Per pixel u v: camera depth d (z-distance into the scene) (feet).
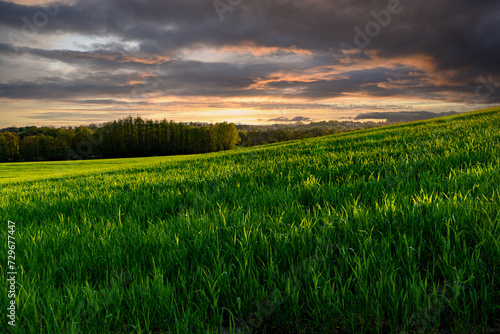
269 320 5.97
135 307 6.20
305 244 7.78
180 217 11.48
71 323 5.82
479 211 7.84
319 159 25.30
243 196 14.80
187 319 5.52
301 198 13.01
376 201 10.37
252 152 50.52
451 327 5.20
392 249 7.54
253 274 6.66
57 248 9.73
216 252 8.13
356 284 6.03
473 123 41.98
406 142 31.14
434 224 7.83
